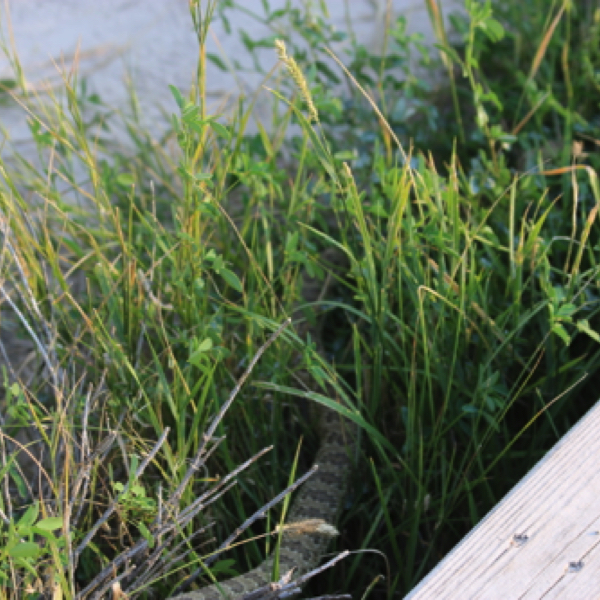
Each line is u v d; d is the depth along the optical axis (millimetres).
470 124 1895
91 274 1605
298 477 1537
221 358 1431
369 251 1434
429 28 2180
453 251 1447
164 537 1401
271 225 1650
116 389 1469
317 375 1429
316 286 1720
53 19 2316
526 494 1271
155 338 1533
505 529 1255
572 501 1267
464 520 1478
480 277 1476
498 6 2047
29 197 1719
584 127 1750
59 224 1727
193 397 1423
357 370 1459
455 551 1245
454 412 1492
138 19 2311
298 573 1437
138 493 1319
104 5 2365
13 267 1640
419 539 1481
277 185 1594
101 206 1534
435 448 1447
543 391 1509
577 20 2004
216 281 1632
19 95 2018
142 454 1399
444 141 1833
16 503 1468
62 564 1279
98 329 1472
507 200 1640
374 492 1529
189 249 1466
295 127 1919
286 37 1851
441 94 1960
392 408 1538
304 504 1502
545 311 1505
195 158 1458
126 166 1825
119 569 1384
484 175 1646
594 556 1238
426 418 1517
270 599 1310
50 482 1354
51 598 1314
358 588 1466
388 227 1451
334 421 1571
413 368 1432
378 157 1634
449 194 1482
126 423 1456
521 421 1555
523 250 1479
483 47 1832
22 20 2309
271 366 1512
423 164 1528
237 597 1332
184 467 1405
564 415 1522
